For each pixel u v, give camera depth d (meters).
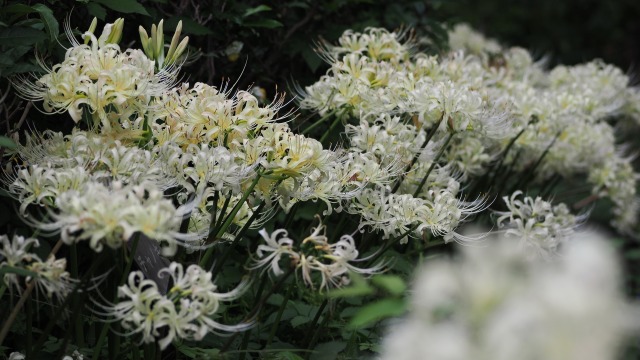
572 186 5.20
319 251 2.57
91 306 2.77
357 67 3.22
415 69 3.45
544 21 9.96
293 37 3.98
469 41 5.36
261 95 3.59
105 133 2.52
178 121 2.54
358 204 2.83
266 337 2.93
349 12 4.39
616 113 4.98
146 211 2.00
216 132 2.50
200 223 2.64
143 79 2.49
